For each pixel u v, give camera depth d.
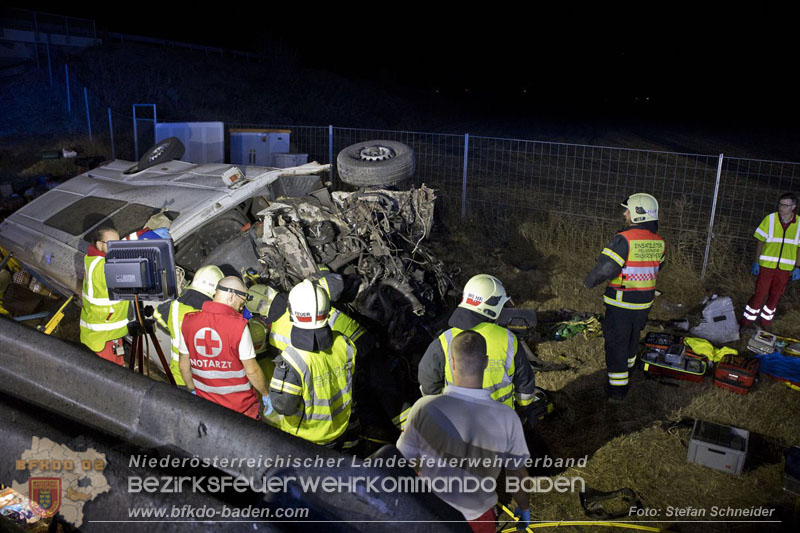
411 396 4.93
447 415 2.41
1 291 6.72
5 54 23.55
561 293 7.78
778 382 5.66
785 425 4.97
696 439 4.43
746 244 9.86
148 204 5.78
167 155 7.13
